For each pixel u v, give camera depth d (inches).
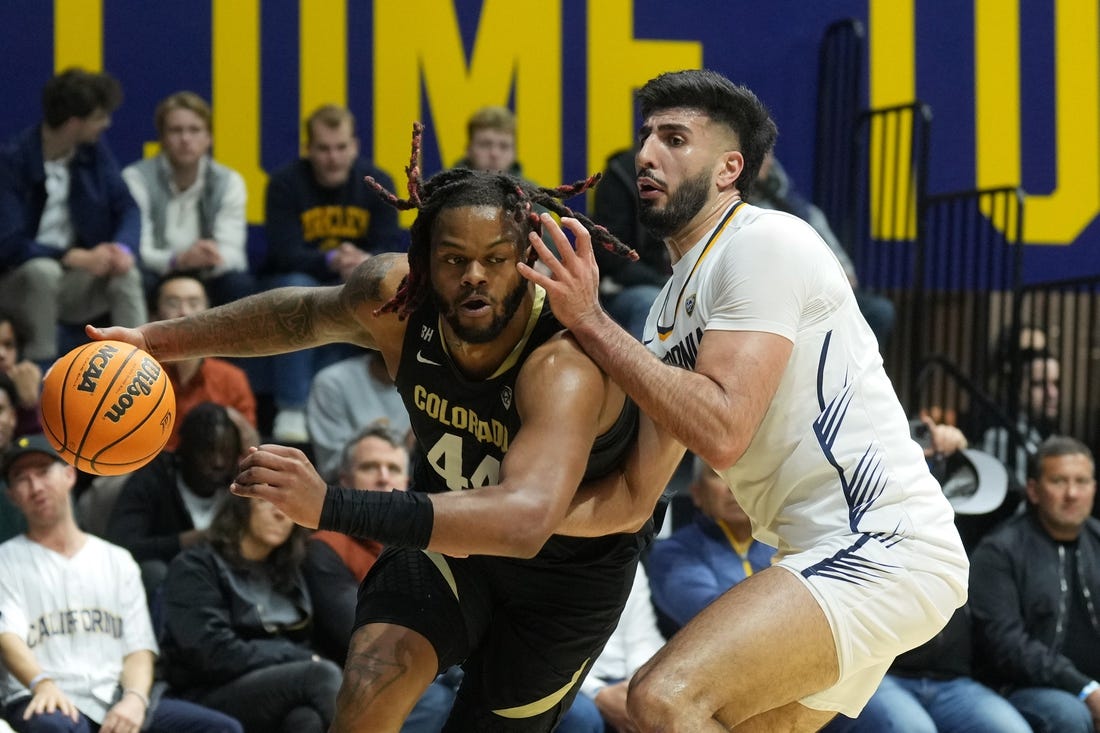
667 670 271.9
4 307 593.0
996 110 790.5
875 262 770.8
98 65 706.2
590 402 262.1
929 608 288.0
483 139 651.5
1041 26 793.6
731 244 293.4
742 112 308.0
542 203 273.0
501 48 741.3
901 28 781.3
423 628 289.0
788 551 300.5
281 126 722.8
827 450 291.1
